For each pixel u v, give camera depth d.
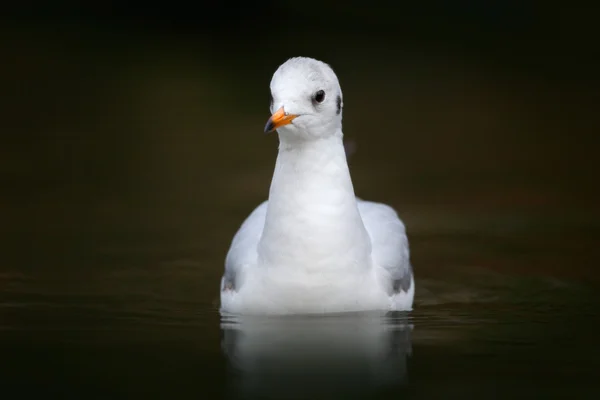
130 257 13.27
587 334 9.95
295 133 9.87
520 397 8.14
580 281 12.30
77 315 10.70
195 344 9.56
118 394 8.23
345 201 10.15
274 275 10.23
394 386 8.38
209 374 8.71
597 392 8.25
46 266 12.75
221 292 11.37
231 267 10.93
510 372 8.73
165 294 11.71
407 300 10.98
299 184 10.05
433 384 8.48
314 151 10.01
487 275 12.61
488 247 13.85
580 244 13.91
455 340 9.73
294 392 8.29
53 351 9.37
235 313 10.53
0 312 10.79
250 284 10.41
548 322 10.45
